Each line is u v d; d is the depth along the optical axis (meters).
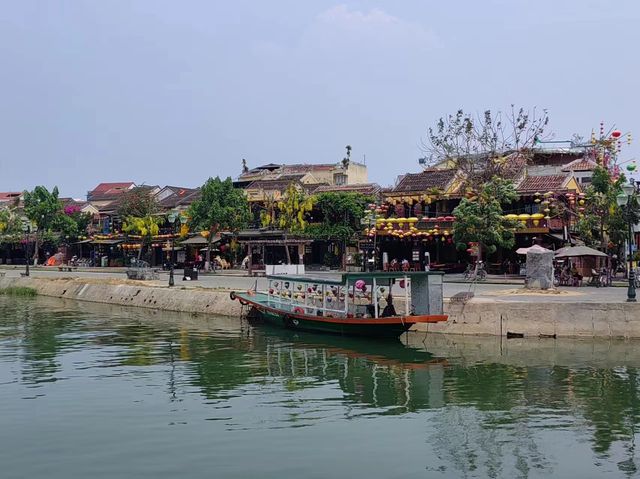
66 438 13.87
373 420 15.20
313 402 16.84
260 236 59.53
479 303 25.88
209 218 55.91
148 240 66.62
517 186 45.59
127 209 71.00
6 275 59.38
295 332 28.62
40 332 29.39
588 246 38.59
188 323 32.25
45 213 76.75
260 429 14.52
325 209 54.47
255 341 26.38
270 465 12.29
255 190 63.00
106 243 72.44
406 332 27.19
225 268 61.00
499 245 41.12
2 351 24.33
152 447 13.29
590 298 27.14
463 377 19.34
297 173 70.88
